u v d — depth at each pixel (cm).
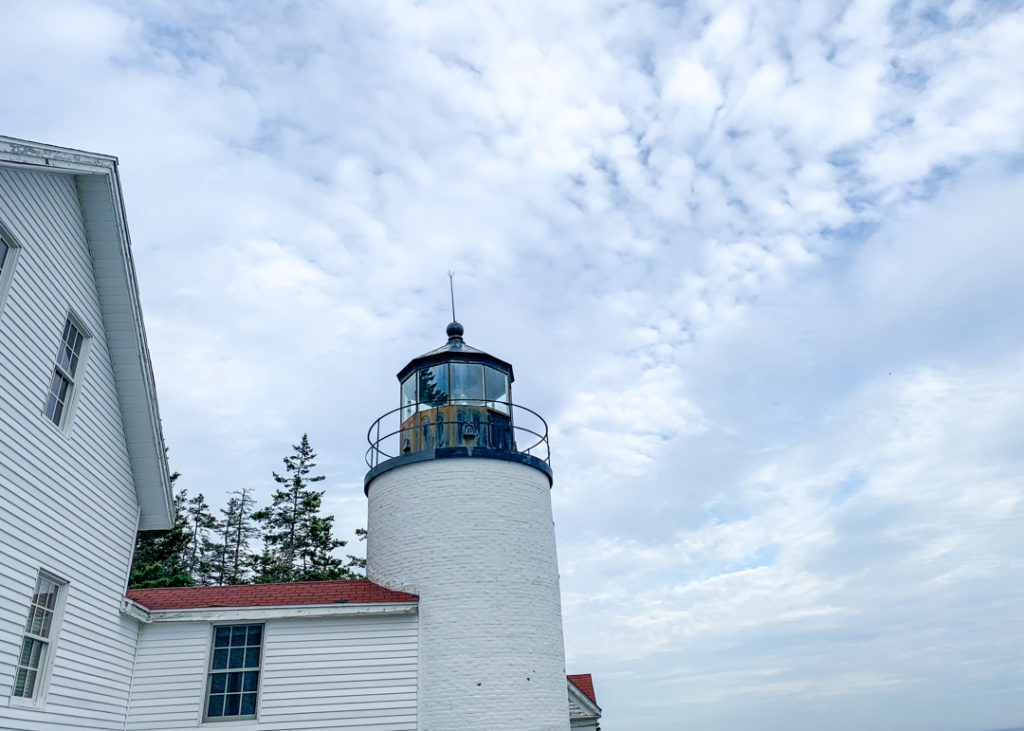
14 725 1021
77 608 1216
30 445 1082
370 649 1514
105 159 1201
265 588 1656
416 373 1897
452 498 1680
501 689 1516
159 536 3678
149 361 1388
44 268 1125
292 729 1427
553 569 1750
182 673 1445
